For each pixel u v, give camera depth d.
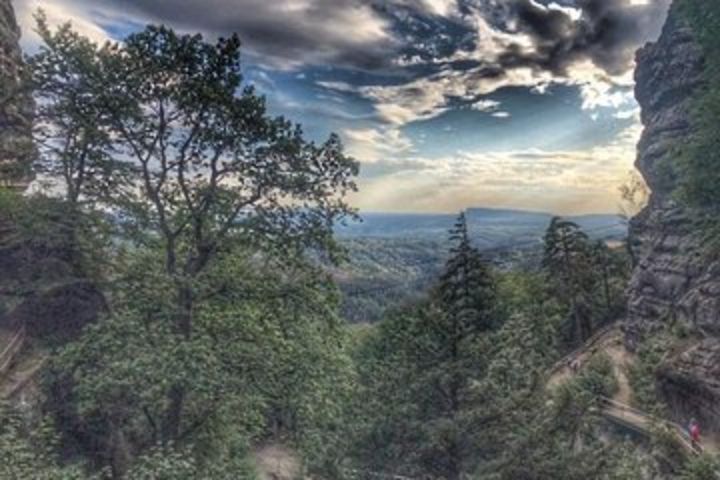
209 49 16.45
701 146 31.98
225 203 17.83
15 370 19.97
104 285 18.95
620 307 61.78
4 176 23.61
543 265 66.06
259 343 16.86
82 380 15.17
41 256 22.77
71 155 21.28
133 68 16.59
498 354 13.84
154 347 15.03
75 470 11.95
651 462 16.03
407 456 13.18
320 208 17.72
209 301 17.72
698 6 32.47
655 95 55.94
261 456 26.05
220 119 16.69
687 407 27.84
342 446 13.95
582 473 11.20
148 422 18.22
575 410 12.24
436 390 14.41
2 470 10.64
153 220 19.27
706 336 29.78
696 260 37.12
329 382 18.81
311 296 17.95
